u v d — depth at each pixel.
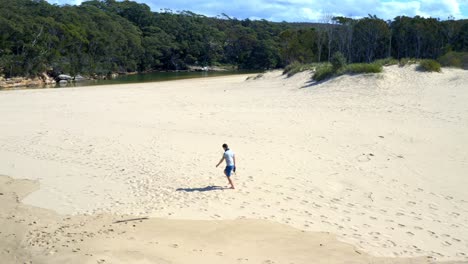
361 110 24.48
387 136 18.52
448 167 14.25
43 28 70.56
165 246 8.77
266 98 31.38
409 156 15.62
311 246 8.84
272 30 138.62
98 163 15.51
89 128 21.81
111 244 8.89
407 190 12.27
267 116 23.88
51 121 24.20
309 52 76.00
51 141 19.09
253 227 9.77
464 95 26.14
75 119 24.67
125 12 115.88
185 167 14.59
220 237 9.26
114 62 86.62
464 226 9.87
